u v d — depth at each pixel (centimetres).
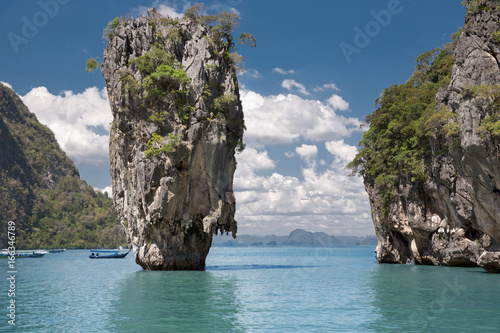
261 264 7125
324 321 1891
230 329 1738
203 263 5038
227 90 4950
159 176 4391
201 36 4991
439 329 1719
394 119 5778
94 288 3172
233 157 5012
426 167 5075
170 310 2169
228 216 4872
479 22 3475
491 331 1683
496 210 3325
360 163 6675
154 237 4606
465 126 3231
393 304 2334
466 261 4688
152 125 4516
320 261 8069
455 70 3638
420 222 5306
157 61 4656
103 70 4994
